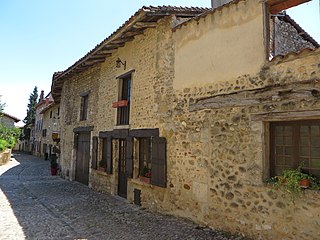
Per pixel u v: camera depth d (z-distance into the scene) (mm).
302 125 4078
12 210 6562
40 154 30344
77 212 6461
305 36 6812
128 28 6820
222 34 5152
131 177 7281
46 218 5926
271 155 4371
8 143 23844
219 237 4590
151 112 6738
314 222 3670
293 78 4047
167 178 6137
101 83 9617
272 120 4262
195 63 5656
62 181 11711
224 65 5055
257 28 4574
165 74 6422
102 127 9242
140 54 7363
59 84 14023
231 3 4965
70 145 12211
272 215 4141
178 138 5938
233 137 4785
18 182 11258
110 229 5176
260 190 4316
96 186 9508
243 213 4539
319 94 3752
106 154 9219
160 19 6633
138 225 5406
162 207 6258
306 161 4004
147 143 7105
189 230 5004
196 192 5434
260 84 4453
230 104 4867
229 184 4793
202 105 5406
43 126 30375
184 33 5996
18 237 4668
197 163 5445
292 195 3904
